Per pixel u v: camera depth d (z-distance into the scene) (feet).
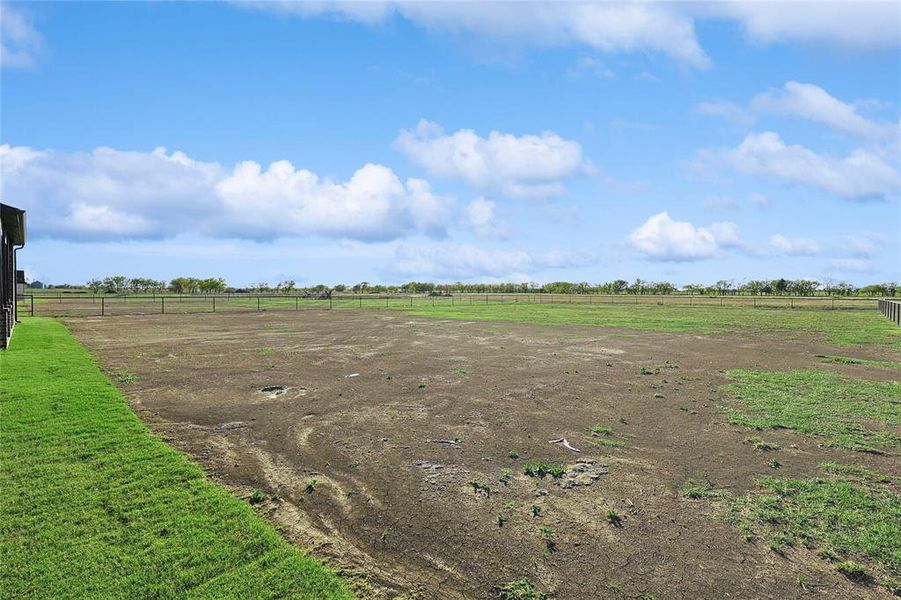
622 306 134.00
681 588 11.78
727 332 67.05
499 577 12.21
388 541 13.75
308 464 19.02
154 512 14.58
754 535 14.12
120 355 43.70
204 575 11.87
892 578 12.24
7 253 52.01
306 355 45.14
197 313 100.01
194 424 23.72
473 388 32.12
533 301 165.17
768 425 24.38
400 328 71.41
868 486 17.40
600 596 11.50
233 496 15.98
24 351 41.27
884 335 63.62
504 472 18.45
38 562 12.16
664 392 31.30
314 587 11.55
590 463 19.45
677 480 17.87
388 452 20.38
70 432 20.83
